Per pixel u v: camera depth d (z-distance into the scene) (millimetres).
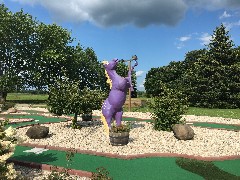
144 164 9859
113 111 14328
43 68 45719
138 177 8516
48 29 45375
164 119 16359
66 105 15945
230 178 8398
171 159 10469
